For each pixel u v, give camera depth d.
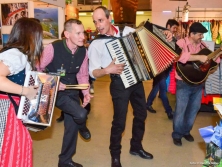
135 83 2.23
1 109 1.59
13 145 1.61
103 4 7.10
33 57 1.63
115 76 2.32
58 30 5.21
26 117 1.60
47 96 1.69
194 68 2.80
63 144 2.39
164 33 2.23
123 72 2.21
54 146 3.07
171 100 5.38
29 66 1.65
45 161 2.70
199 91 2.99
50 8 5.15
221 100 1.73
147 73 2.21
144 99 2.60
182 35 7.11
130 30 2.34
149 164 2.65
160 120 4.03
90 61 2.31
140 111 2.63
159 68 2.22
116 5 2.67
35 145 3.08
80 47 2.25
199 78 2.83
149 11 10.55
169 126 3.76
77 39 2.09
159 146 3.07
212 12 8.06
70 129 2.33
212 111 4.39
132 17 2.70
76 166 2.46
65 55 2.16
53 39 5.24
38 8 5.14
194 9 8.12
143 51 2.18
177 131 3.09
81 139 3.27
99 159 2.77
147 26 2.19
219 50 2.72
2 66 1.47
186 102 2.98
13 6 4.70
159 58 2.21
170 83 4.05
